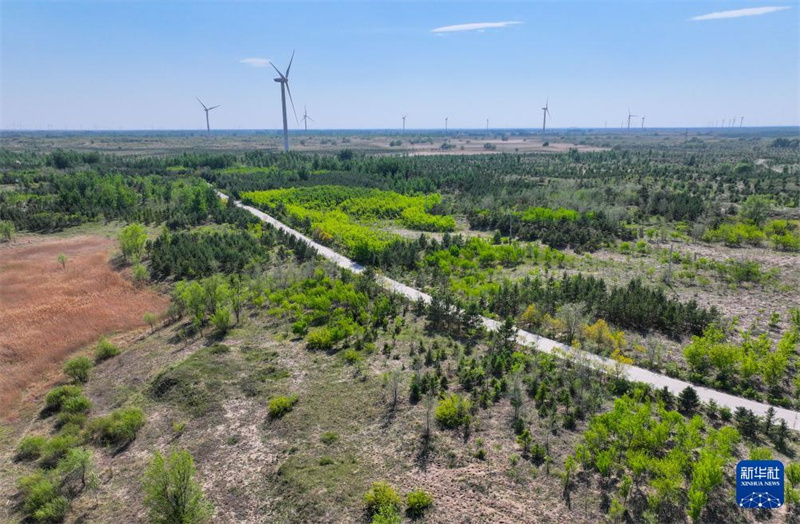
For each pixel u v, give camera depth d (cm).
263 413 3288
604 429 2677
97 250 7538
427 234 8031
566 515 2330
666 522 2269
